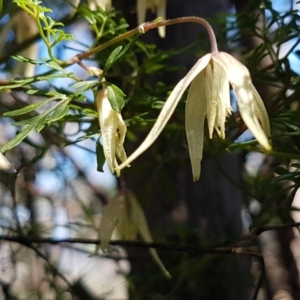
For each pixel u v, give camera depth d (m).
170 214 0.55
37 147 0.52
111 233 0.46
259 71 0.47
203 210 0.56
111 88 0.37
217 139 0.44
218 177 0.56
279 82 0.49
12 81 0.38
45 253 0.65
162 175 0.53
